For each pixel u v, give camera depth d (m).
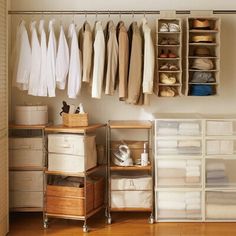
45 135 4.29
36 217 4.43
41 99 4.66
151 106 4.68
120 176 4.32
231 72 4.67
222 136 4.21
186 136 4.20
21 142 4.25
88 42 4.16
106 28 4.38
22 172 4.27
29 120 4.23
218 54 4.34
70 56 4.26
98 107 4.67
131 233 3.96
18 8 4.59
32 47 4.25
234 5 4.61
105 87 4.25
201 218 4.25
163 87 4.45
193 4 4.61
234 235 3.86
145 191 4.24
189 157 4.21
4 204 3.86
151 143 4.59
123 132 4.68
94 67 4.15
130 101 4.22
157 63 4.32
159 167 4.23
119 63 4.19
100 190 4.39
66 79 4.41
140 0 4.60
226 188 4.22
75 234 3.93
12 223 4.25
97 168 4.22
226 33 4.64
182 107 4.70
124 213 4.57
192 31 4.32
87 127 4.09
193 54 4.46
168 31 4.29
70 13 4.41
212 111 4.70
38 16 4.59
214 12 4.47
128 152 4.30
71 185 4.12
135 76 4.19
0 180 3.72
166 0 4.61
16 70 4.30
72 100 4.66
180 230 4.02
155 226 4.14
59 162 4.09
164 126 4.20
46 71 4.25
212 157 4.21
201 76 4.35
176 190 4.21
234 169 4.28
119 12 4.41
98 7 4.60
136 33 4.18
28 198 4.29
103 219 4.39
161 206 4.25
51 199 4.09
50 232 3.99
